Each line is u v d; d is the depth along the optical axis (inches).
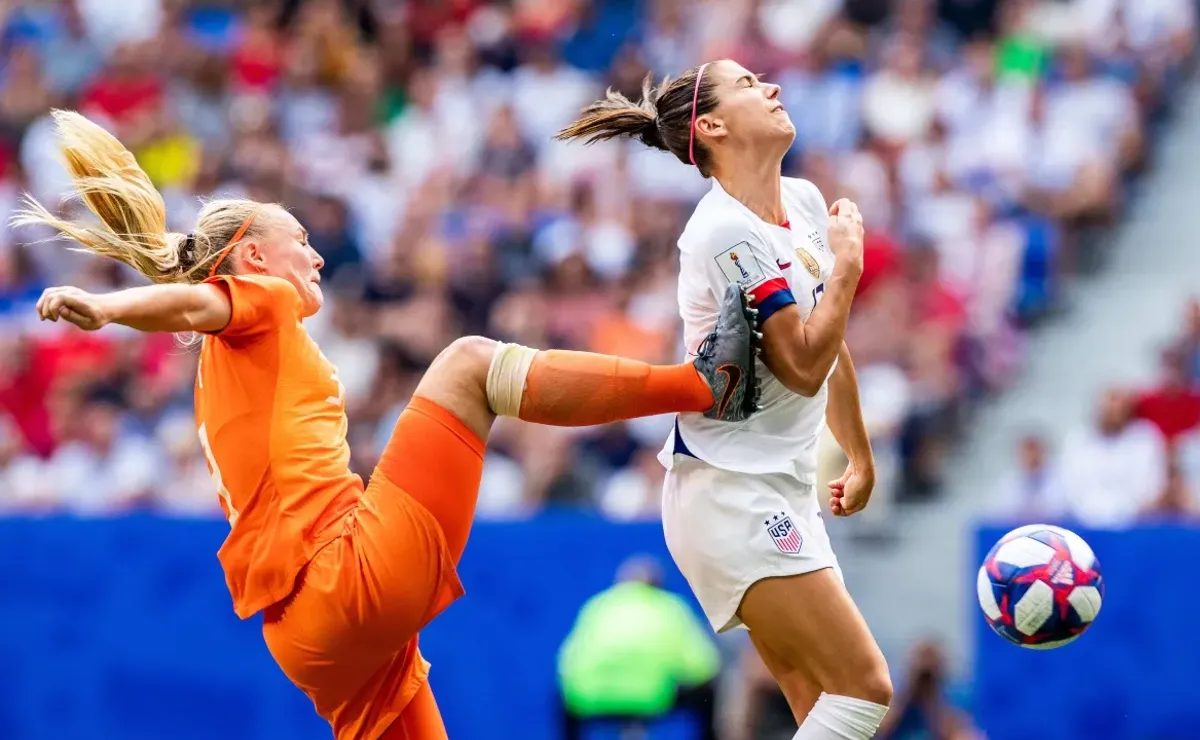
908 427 1433.3
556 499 1370.6
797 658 594.2
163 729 1263.5
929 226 1598.2
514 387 581.3
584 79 1873.8
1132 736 1114.1
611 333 1521.9
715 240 583.5
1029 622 616.1
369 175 1818.4
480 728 1221.7
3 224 1795.0
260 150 1823.3
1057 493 1343.5
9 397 1545.3
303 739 1247.5
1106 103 1704.0
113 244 597.9
